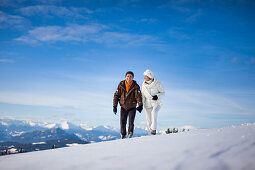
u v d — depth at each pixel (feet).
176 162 3.29
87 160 4.25
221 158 3.24
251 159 3.02
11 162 5.26
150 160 3.62
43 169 3.91
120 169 3.27
